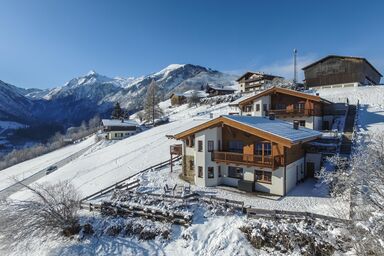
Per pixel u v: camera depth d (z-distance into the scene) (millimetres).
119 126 77062
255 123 25906
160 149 46438
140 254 18594
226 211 20281
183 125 60469
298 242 16328
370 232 12273
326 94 49938
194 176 28469
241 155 24609
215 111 66750
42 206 21578
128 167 40531
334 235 15875
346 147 28547
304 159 28312
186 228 19781
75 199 23906
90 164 48656
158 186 27531
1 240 20828
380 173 15789
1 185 51781
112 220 22562
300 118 37562
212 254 17078
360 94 46531
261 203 21750
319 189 23719
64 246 20453
